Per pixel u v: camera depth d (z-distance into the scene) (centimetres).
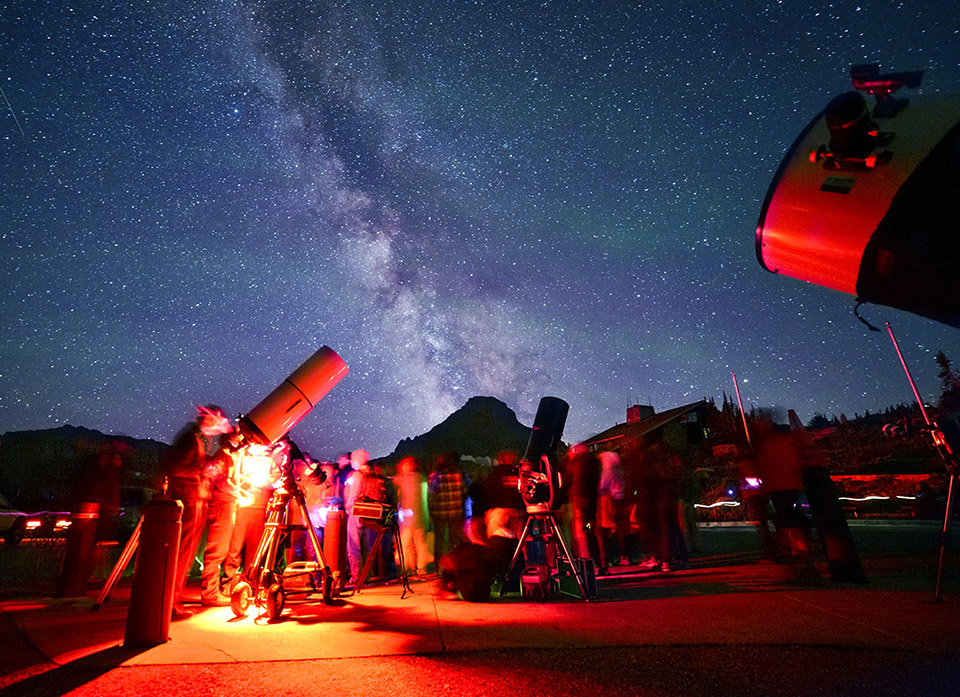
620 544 941
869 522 1716
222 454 531
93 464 636
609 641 352
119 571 512
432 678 283
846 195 218
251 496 566
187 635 388
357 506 627
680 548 786
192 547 499
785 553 754
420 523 791
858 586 541
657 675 284
